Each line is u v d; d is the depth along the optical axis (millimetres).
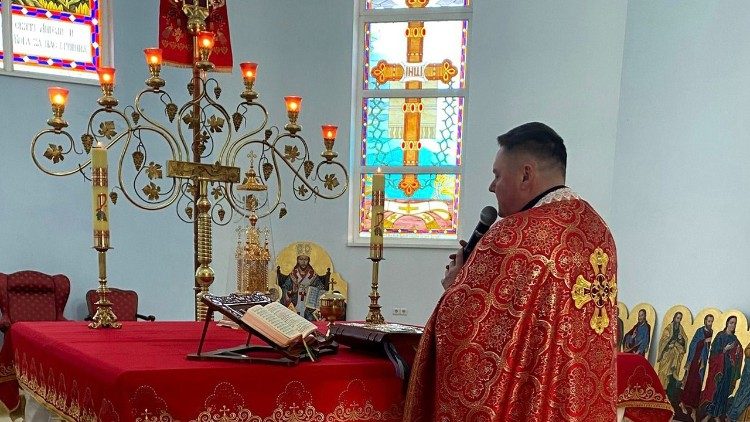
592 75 6574
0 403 3021
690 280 5141
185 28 3223
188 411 1831
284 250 7430
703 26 5195
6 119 6625
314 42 7406
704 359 4738
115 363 1893
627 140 6188
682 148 5359
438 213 7496
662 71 5723
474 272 1866
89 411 1928
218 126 3102
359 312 7352
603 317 1860
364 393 2086
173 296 7465
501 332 1785
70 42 7070
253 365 1945
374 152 7621
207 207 2980
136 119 2941
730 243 4727
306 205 7445
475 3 7043
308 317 7344
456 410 1790
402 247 7297
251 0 7406
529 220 1874
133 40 7160
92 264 7062
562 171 2033
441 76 7504
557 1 6715
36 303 6543
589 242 1887
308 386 1998
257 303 2230
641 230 5848
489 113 6980
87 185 7039
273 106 7438
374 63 7602
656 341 5453
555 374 1763
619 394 2754
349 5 7352
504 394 1758
